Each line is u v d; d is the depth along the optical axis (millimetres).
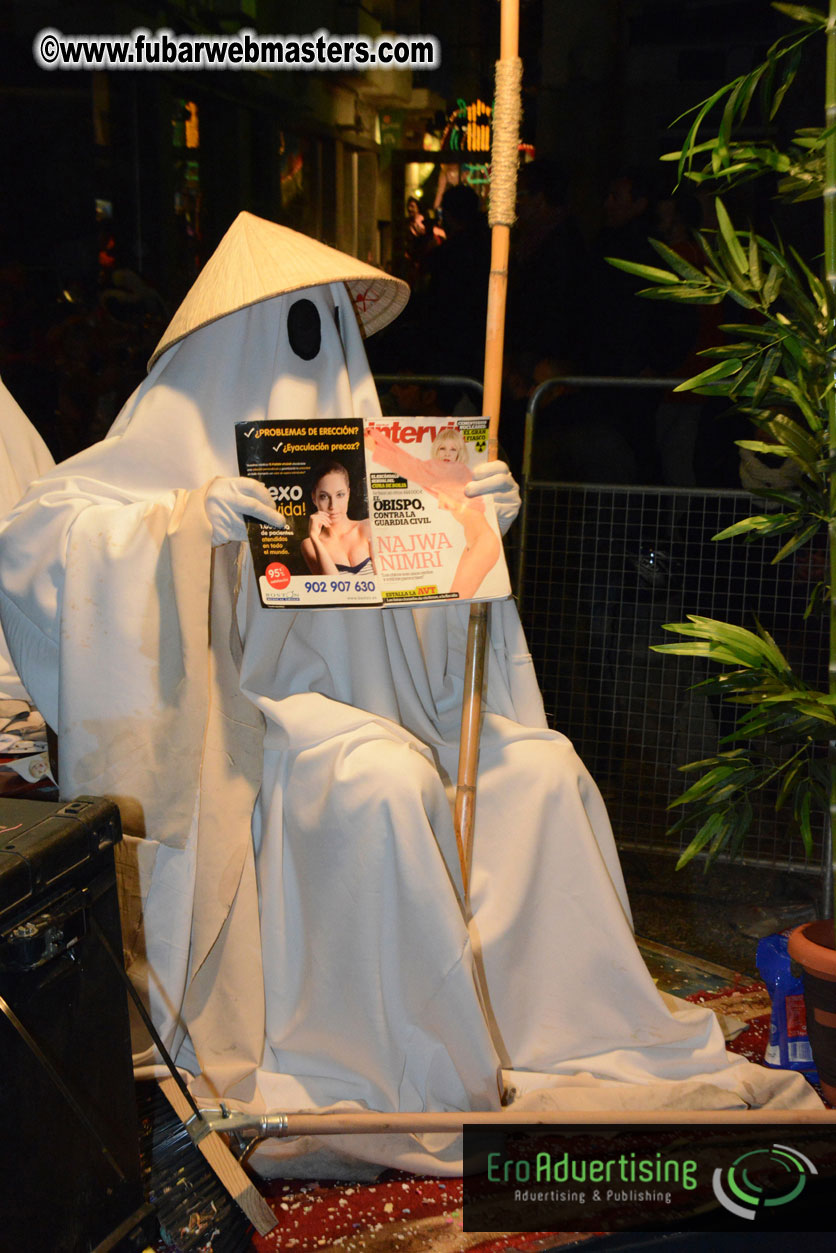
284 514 2074
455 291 4789
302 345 2291
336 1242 1881
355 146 9445
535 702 2480
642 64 8102
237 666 2238
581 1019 2326
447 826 2146
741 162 2314
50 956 1546
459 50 8781
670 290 2266
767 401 2486
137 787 2113
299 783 2172
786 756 3936
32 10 7004
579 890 2299
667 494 3773
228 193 8414
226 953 2191
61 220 7180
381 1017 2104
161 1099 2043
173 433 2244
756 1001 2703
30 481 2729
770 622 4160
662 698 3889
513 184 2246
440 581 2146
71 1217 1631
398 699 2396
